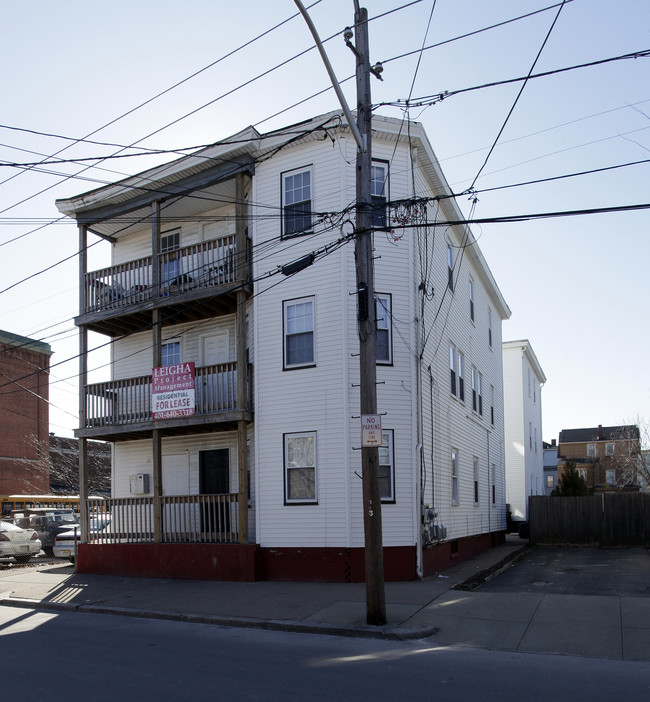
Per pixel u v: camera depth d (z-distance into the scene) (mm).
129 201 20141
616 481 64500
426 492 17234
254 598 14016
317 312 16984
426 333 18281
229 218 19703
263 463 17125
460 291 23641
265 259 17828
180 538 17969
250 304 18422
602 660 9031
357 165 12086
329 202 17219
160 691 7602
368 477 11406
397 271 17281
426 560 16812
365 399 11531
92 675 8375
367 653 9555
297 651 9742
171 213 20984
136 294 19562
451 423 20766
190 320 20406
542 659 9094
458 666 8711
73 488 50812
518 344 41000
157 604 13984
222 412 17500
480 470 25609
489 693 7434
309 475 16609
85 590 16156
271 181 18078
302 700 7199
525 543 29484
